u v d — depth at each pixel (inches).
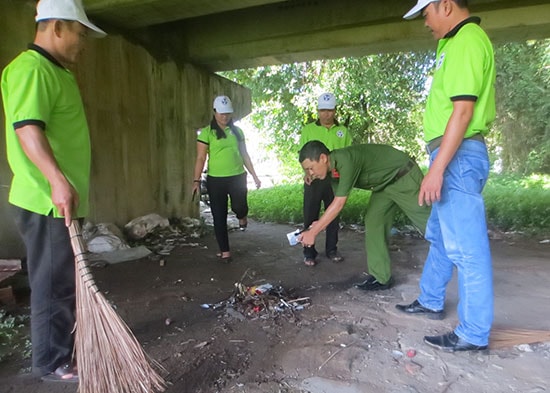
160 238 236.4
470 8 214.4
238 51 264.4
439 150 95.1
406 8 227.0
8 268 145.5
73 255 90.4
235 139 186.7
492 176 501.7
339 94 464.4
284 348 110.0
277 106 498.6
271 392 90.6
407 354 104.9
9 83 81.3
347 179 128.4
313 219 184.1
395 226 252.1
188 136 279.6
